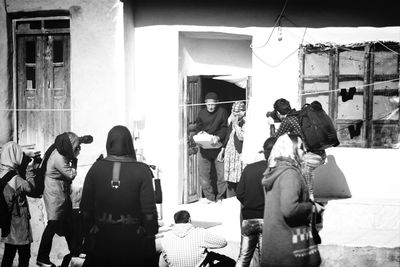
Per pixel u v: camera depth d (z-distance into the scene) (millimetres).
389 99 8531
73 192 8781
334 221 7695
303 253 5668
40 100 9562
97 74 8914
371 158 8445
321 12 8672
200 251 6734
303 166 7277
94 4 8883
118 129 6277
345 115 8672
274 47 8836
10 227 7793
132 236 6098
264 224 5840
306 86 8773
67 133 7754
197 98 9609
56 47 9477
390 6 8484
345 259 6996
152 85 9227
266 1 8836
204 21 9047
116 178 6082
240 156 9055
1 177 7824
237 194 6676
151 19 9203
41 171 8008
